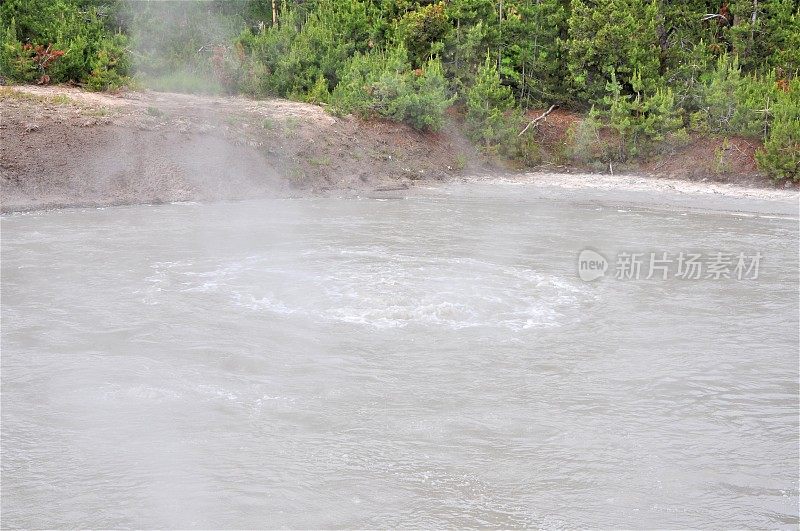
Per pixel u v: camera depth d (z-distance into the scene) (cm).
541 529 572
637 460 681
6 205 1891
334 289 1205
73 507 586
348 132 2641
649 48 2931
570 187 2561
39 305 1102
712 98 2714
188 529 560
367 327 1030
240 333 995
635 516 592
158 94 2608
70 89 2442
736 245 1656
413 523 576
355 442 704
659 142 2812
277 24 3269
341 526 569
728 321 1097
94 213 1916
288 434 716
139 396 792
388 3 3192
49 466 646
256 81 2827
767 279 1349
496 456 683
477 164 2825
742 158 2644
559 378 870
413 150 2714
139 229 1709
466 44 2994
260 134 2428
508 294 1202
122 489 612
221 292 1184
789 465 677
